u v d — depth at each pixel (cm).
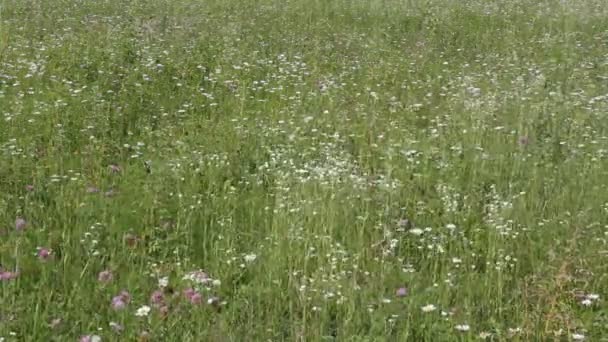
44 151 284
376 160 290
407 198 256
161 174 270
